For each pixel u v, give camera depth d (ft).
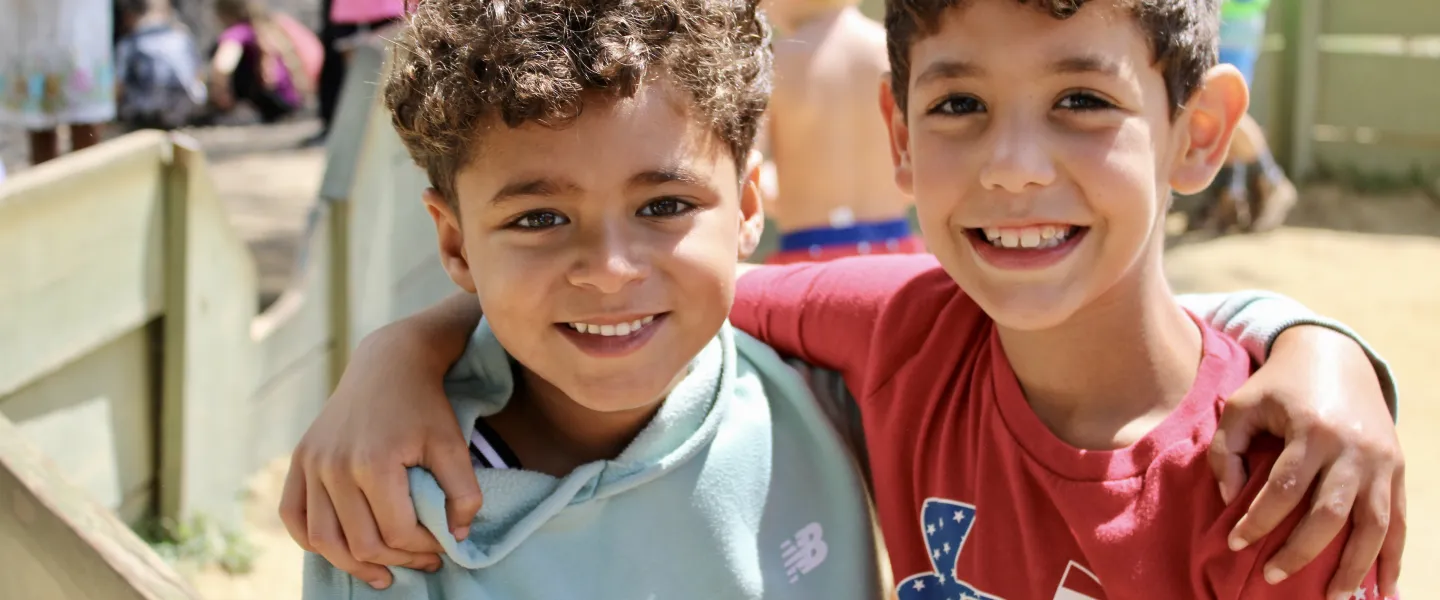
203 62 35.01
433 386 4.68
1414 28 23.16
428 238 14.06
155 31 28.32
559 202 4.24
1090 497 4.53
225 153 29.19
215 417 10.39
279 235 21.77
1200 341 4.75
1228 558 4.27
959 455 5.00
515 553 4.59
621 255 4.25
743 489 5.00
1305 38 23.58
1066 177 4.30
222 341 10.39
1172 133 4.60
